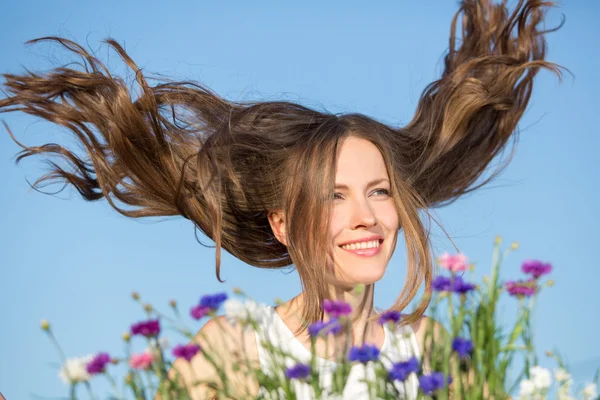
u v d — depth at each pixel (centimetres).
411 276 242
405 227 244
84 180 299
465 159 309
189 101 296
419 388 145
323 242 228
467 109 300
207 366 213
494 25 319
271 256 279
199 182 272
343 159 232
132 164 284
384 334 235
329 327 146
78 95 281
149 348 144
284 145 259
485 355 147
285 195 241
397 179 245
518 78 305
